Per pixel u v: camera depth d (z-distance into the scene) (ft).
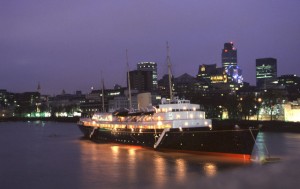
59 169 334.85
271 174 285.43
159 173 296.51
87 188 261.44
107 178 287.69
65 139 633.61
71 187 266.98
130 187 258.37
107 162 356.18
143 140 434.30
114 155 397.80
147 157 370.73
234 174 286.25
